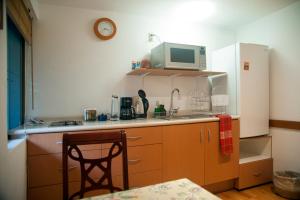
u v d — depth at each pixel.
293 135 2.53
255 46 2.66
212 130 2.36
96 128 1.80
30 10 2.00
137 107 2.55
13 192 1.30
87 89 2.42
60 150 1.72
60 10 2.32
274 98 2.75
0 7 1.19
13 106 1.77
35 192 1.66
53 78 2.29
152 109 2.73
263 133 2.73
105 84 2.50
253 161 2.61
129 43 2.61
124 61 2.59
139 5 2.37
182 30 2.93
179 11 2.56
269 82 2.82
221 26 3.12
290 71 2.55
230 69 2.71
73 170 1.75
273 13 2.71
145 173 2.00
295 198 2.23
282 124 2.63
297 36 2.46
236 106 2.62
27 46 2.18
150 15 2.67
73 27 2.37
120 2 2.29
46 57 2.26
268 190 2.52
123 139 1.16
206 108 3.05
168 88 2.83
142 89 2.68
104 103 2.49
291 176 2.44
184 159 2.20
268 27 2.79
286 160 2.60
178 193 0.90
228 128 2.42
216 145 2.38
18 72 1.97
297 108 2.48
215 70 2.97
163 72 2.53
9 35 1.69
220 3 2.37
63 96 2.32
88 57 2.43
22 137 1.63
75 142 1.09
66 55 2.34
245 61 2.60
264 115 2.73
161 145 2.08
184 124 2.21
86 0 2.22
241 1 2.34
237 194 2.42
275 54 2.72
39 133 1.67
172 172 2.13
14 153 1.32
